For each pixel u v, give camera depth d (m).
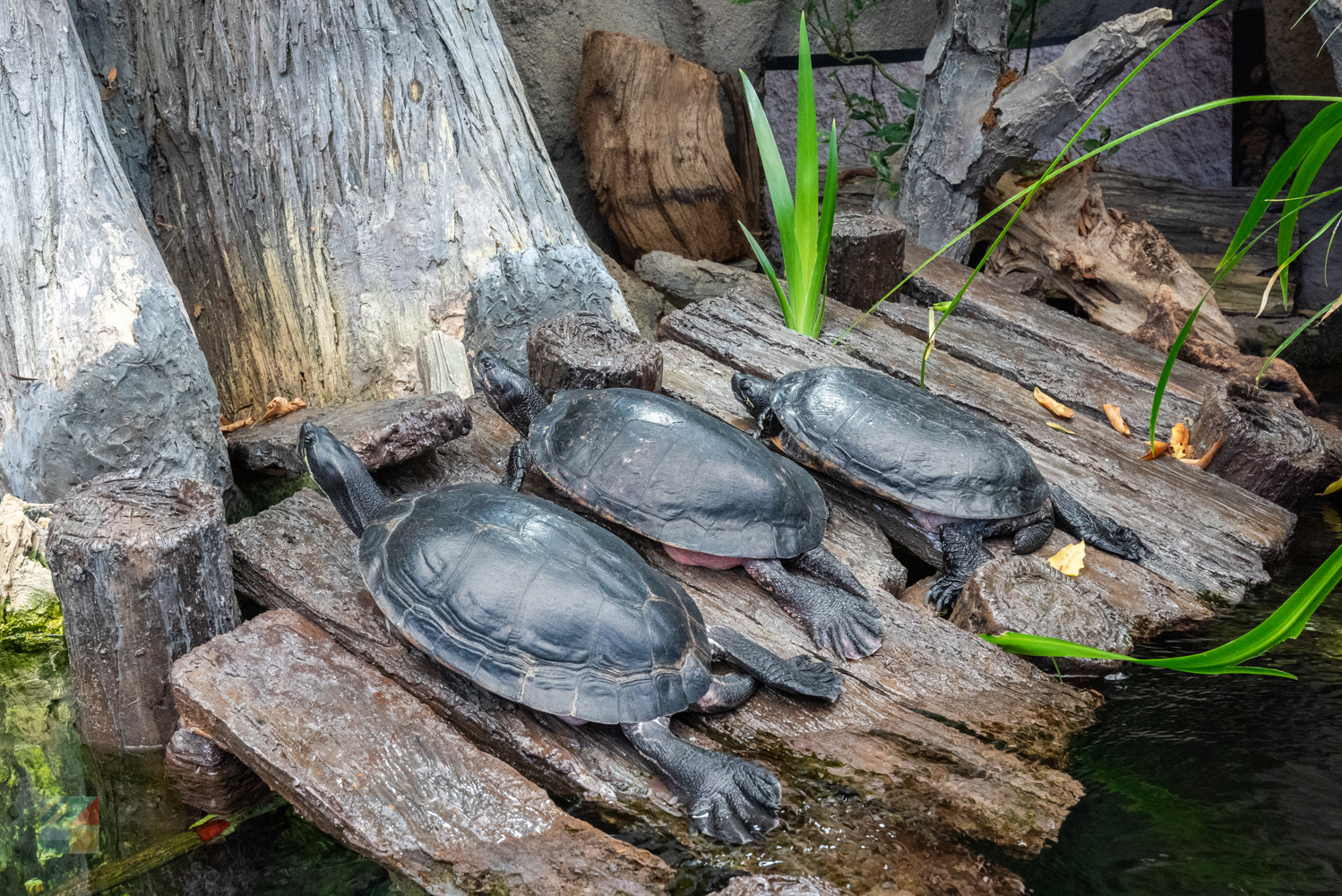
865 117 2.35
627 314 1.69
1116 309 2.05
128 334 1.34
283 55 1.56
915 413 1.34
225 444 1.44
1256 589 1.38
